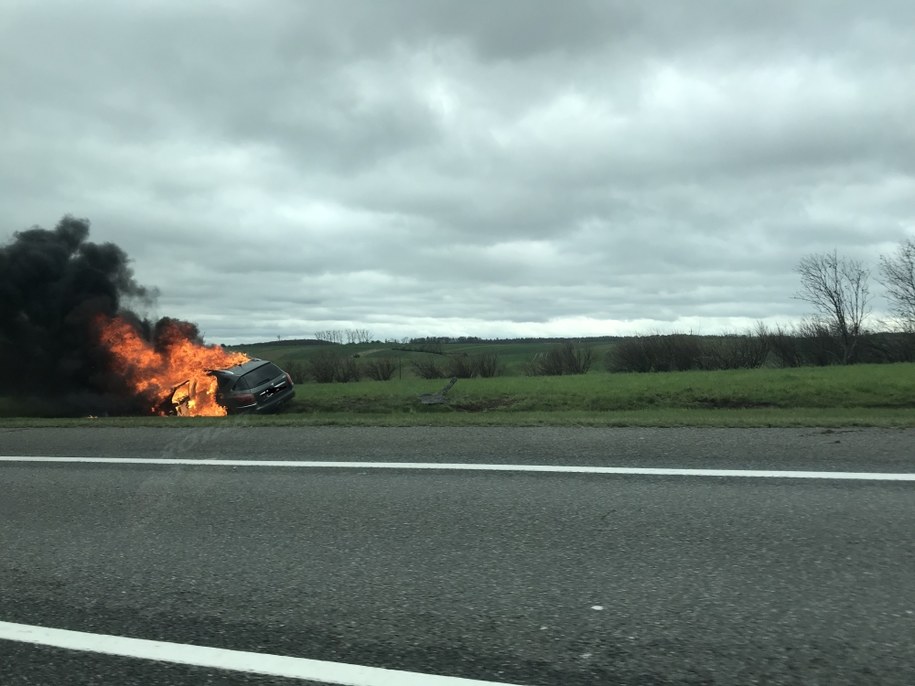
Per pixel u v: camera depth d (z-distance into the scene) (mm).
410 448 9094
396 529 5609
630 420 10344
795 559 4543
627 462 7605
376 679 3273
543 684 3172
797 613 3768
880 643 3412
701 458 7625
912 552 4578
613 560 4688
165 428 12055
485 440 9398
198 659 3553
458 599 4168
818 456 7469
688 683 3135
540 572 4535
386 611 4043
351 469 7938
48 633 3924
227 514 6305
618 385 18531
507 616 3898
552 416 11688
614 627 3705
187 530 5859
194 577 4742
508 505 6133
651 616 3816
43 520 6391
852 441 8148
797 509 5609
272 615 4062
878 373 17781
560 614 3893
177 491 7289
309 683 3270
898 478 6422
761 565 4469
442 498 6480
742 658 3328
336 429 10930
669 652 3414
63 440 11250
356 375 31953
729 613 3809
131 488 7535
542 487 6695
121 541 5633
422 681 3236
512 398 18188
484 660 3414
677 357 32594
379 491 6863
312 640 3717
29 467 9023
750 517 5461
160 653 3633
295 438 10312
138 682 3359
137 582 4691
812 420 9633
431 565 4766
